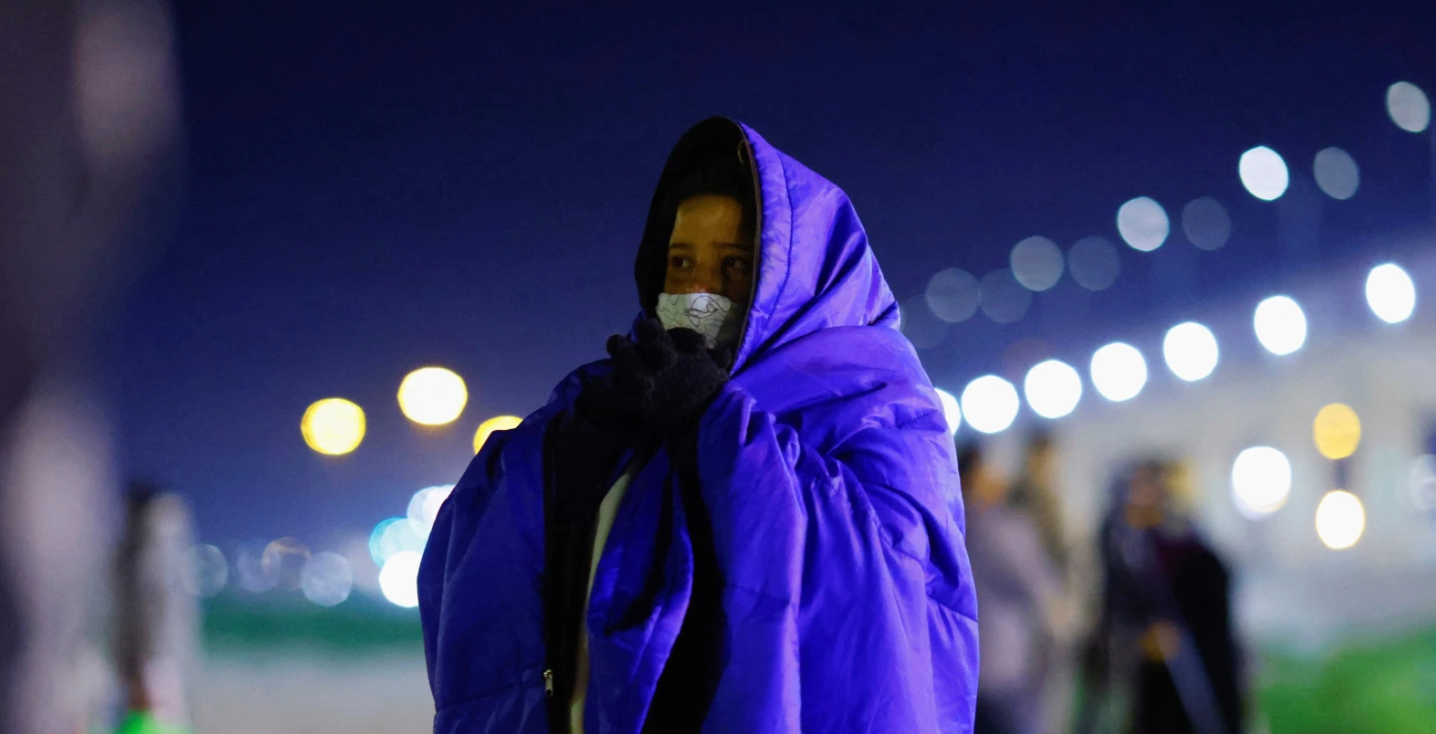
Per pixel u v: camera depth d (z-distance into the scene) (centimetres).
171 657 761
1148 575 768
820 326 262
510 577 244
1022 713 651
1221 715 761
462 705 244
